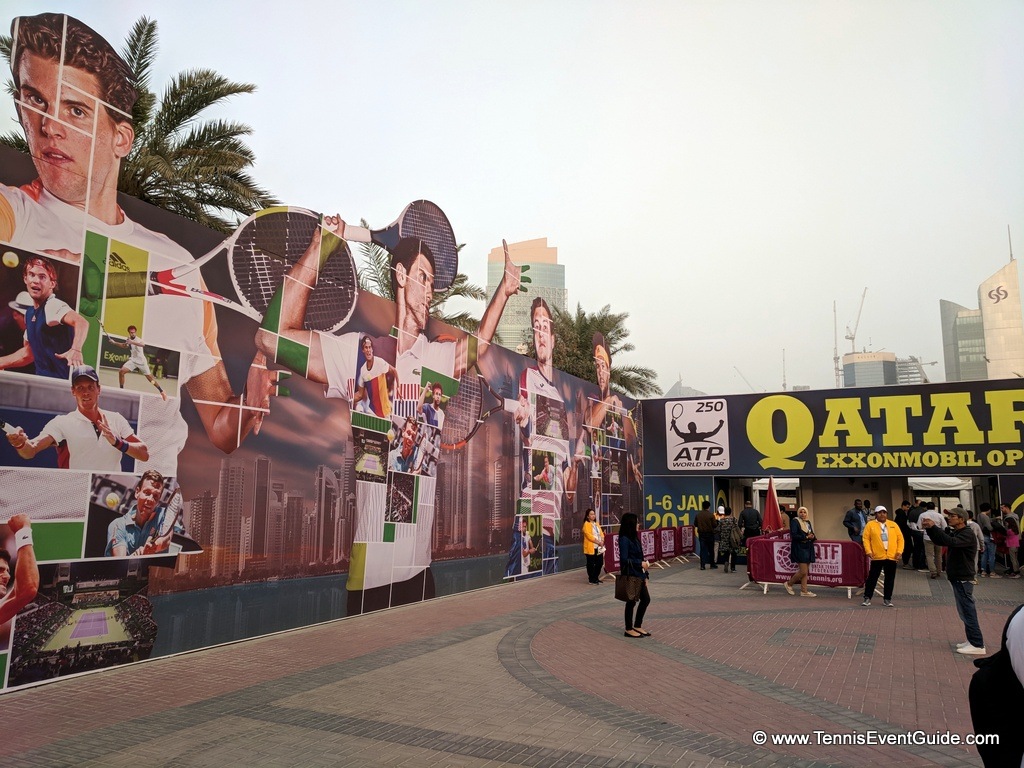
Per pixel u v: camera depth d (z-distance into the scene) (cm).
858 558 1408
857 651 894
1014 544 1844
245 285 988
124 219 826
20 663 691
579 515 2066
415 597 1318
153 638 825
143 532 822
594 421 2220
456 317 2611
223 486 932
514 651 885
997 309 15712
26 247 725
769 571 1483
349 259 1197
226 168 1602
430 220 1428
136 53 1588
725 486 2694
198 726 579
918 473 2319
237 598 942
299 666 799
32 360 722
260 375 1002
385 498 1248
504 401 1686
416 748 531
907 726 595
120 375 809
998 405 2253
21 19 739
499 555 1619
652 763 505
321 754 515
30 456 713
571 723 595
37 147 743
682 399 2645
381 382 1258
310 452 1084
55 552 729
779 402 2520
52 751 518
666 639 971
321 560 1094
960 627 1067
